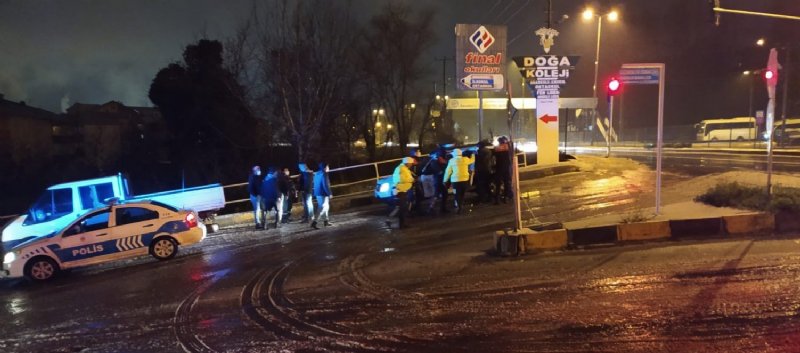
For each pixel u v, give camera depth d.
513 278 7.75
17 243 13.70
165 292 8.57
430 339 5.78
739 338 5.28
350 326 6.34
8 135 44.78
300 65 21.02
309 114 20.97
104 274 10.56
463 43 20.59
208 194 15.75
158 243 11.35
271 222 15.80
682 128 57.03
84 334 6.76
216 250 11.95
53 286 10.01
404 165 12.66
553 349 5.32
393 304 7.04
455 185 13.74
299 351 5.68
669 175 18.97
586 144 58.62
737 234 9.35
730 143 44.44
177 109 29.08
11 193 34.25
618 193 15.10
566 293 6.93
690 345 5.19
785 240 8.76
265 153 26.73
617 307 6.30
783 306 6.02
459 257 9.28
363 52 35.28
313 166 25.44
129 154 34.72
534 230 9.65
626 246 9.05
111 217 11.22
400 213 12.59
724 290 6.62
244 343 6.01
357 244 11.22
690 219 9.45
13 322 7.59
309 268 9.45
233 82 22.86
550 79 22.08
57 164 39.25
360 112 35.06
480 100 20.98
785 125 42.62
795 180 14.08
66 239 10.80
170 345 6.12
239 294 8.09
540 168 20.67
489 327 6.00
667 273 7.43
